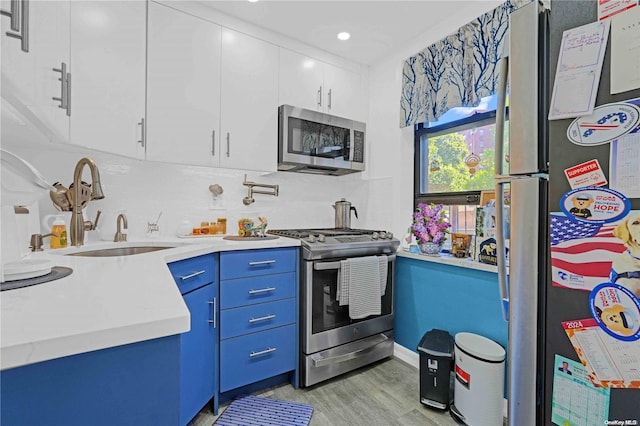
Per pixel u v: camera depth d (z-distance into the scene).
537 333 0.84
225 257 1.64
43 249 1.36
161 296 0.59
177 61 1.75
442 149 2.27
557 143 0.77
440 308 1.95
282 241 1.84
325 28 2.09
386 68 2.47
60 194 1.55
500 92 0.98
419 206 2.24
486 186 2.00
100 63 1.37
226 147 1.93
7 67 0.94
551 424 0.78
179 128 1.75
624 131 0.66
